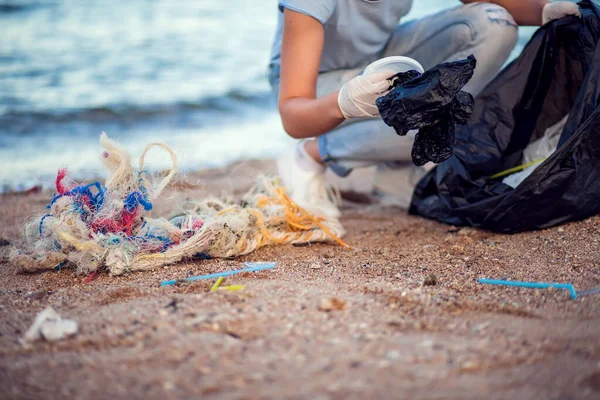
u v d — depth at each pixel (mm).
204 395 1158
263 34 8938
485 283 1805
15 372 1272
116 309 1603
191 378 1220
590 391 1148
